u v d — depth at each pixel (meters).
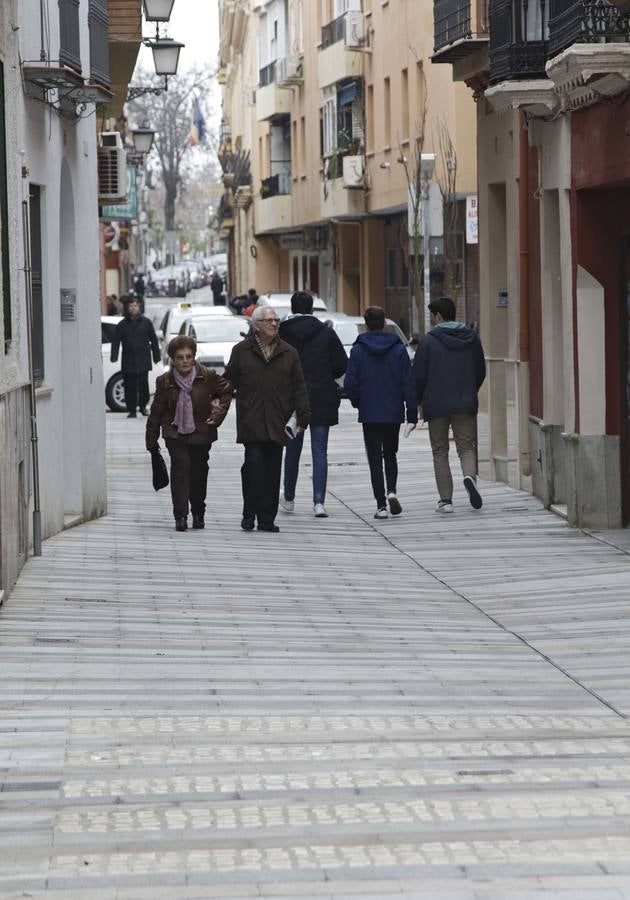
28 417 32.09
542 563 32.41
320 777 16.91
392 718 19.66
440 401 39.94
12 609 26.88
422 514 40.56
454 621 26.62
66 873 13.90
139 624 25.78
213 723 19.33
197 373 37.09
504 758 17.69
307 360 40.12
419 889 13.38
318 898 13.20
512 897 13.16
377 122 111.56
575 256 36.81
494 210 47.97
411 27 100.25
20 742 18.39
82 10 39.00
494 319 47.84
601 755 17.83
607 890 13.31
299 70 139.62
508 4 38.59
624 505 36.75
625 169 32.94
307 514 41.06
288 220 148.88
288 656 23.45
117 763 17.50
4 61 28.94
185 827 15.18
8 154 29.66
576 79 33.41
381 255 122.12
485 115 47.94
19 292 30.38
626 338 36.47
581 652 23.86
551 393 40.25
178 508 37.19
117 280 183.12
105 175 51.00
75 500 38.47
